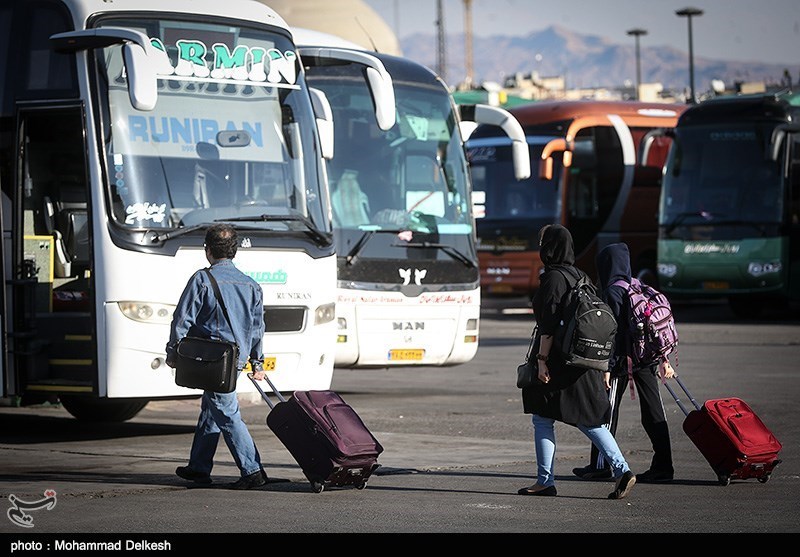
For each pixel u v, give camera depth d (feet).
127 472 80.12
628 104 242.58
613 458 71.41
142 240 91.45
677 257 219.20
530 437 99.60
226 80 97.50
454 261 124.57
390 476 79.56
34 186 96.37
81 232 95.55
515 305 269.23
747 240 214.69
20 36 95.91
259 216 96.43
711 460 76.74
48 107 93.50
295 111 100.58
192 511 66.69
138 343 91.04
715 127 218.59
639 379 77.97
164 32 95.66
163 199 92.94
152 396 91.81
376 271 120.06
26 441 97.35
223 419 73.51
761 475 77.05
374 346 119.96
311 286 98.27
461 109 131.85
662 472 77.87
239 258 95.04
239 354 72.79
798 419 107.55
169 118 94.43
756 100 218.18
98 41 90.89
